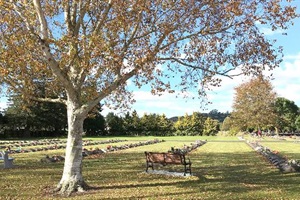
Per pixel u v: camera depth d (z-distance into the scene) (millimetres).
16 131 70000
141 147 35875
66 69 10281
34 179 13414
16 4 10078
